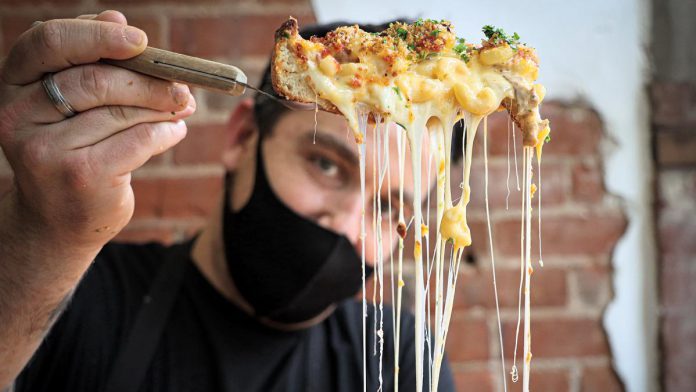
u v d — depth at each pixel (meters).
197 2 1.32
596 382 1.35
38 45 0.64
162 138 0.68
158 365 1.07
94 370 1.06
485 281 1.34
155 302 1.11
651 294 1.35
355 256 1.07
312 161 1.06
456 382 1.33
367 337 1.18
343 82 0.70
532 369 1.34
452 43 0.73
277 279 1.07
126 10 1.32
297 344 1.13
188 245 1.18
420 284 0.73
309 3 1.33
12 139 0.67
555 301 1.35
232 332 1.10
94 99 0.66
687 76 1.34
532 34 1.34
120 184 0.69
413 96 0.71
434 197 1.15
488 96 0.70
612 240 1.35
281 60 0.69
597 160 1.35
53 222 0.70
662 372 1.35
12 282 0.74
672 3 1.34
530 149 0.73
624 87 1.35
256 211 1.07
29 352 0.81
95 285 1.11
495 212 1.34
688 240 1.35
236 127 1.14
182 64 0.64
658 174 1.34
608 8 1.34
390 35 0.74
